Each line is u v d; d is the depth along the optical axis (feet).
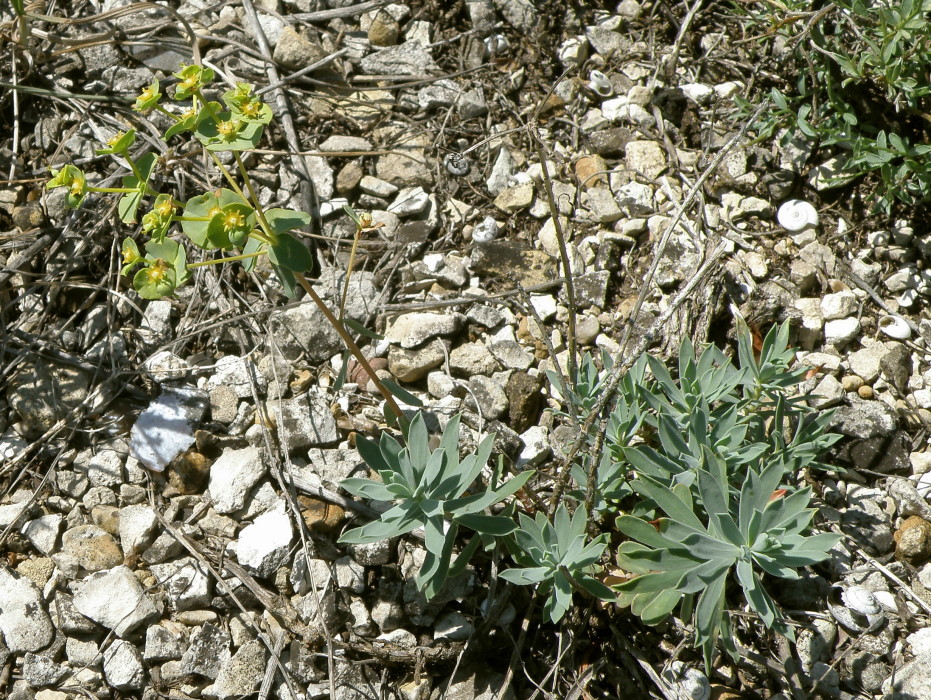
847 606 1.36
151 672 1.33
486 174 1.67
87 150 1.63
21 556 1.39
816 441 1.36
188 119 1.18
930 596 1.38
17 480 1.42
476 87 1.74
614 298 1.58
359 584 1.35
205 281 1.56
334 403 1.48
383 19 1.77
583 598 1.33
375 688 1.32
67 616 1.34
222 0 1.77
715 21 1.81
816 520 1.43
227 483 1.40
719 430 1.30
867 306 1.60
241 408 1.47
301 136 1.68
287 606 1.34
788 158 1.68
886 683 1.32
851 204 1.66
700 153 1.69
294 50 1.71
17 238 1.55
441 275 1.58
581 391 1.38
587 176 1.67
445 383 1.50
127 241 1.19
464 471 1.23
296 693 1.31
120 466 1.43
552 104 1.73
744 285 1.58
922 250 1.62
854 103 1.67
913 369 1.55
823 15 1.57
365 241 1.60
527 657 1.33
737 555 1.19
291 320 1.52
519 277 1.58
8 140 1.65
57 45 1.69
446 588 1.35
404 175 1.65
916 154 1.57
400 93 1.73
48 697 1.31
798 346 1.57
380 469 1.25
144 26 1.71
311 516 1.38
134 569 1.38
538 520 1.24
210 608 1.36
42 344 1.50
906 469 1.47
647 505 1.32
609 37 1.79
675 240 1.59
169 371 1.49
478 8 1.78
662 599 1.17
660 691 1.31
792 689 1.31
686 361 1.35
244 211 1.15
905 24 1.51
